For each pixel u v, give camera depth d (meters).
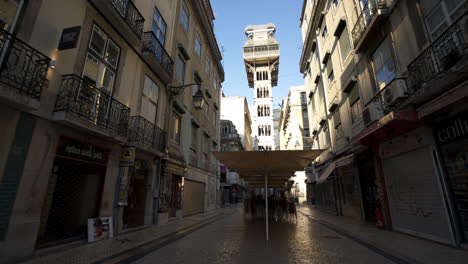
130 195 9.20
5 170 4.39
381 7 8.10
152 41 9.65
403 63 7.31
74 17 6.05
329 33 14.98
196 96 11.42
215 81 22.91
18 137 4.64
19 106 4.50
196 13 16.75
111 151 7.36
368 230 8.41
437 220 6.14
